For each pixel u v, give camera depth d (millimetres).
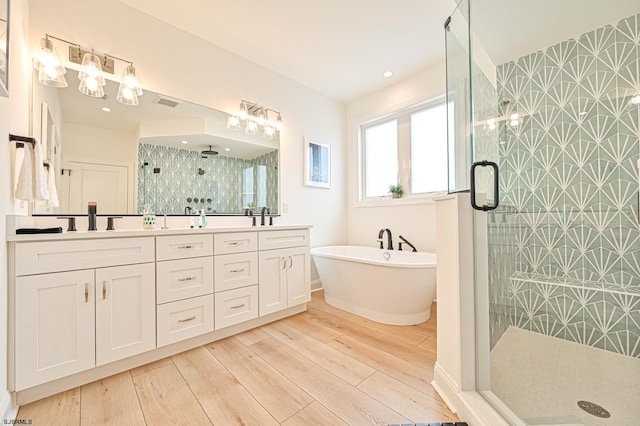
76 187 1819
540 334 1896
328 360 1672
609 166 1806
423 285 2150
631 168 1727
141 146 2104
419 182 3090
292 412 1222
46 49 1616
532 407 1155
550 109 2047
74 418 1181
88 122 1878
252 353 1767
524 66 2154
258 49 2576
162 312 1679
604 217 1818
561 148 1997
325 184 3463
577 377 1379
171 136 2256
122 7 2014
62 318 1333
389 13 2109
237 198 2658
